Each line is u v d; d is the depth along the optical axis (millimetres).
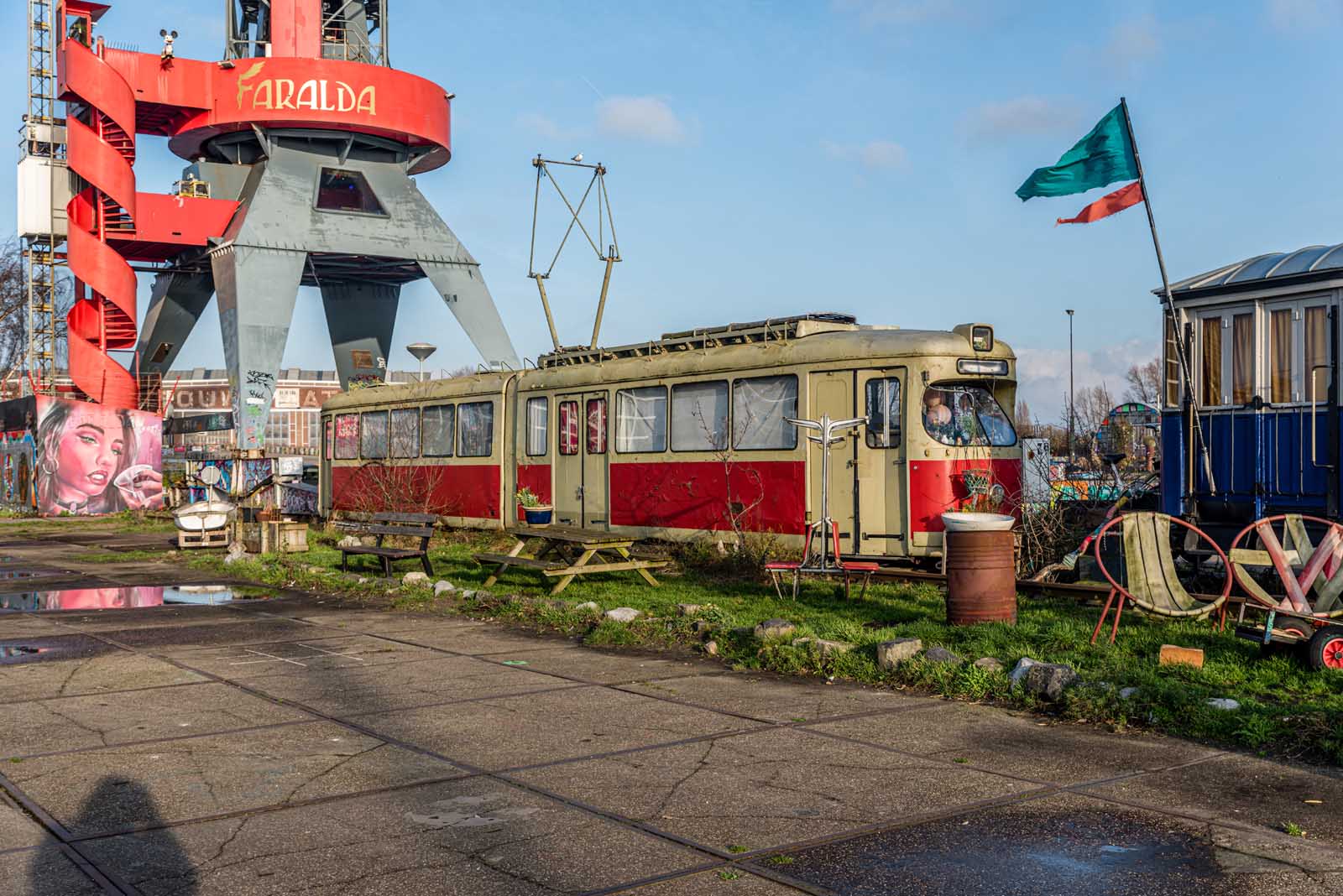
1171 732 7285
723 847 5223
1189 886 4738
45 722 7715
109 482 41812
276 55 43625
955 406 15242
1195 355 13961
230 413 42875
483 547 20875
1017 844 5242
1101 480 18109
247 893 4699
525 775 6398
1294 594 9094
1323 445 12711
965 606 10430
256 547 21062
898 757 6762
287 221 43406
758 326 17250
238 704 8281
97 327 45156
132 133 42938
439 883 4812
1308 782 6203
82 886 4777
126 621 12688
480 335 46688
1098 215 13984
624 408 19188
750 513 16672
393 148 46438
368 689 8812
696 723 7625
